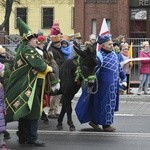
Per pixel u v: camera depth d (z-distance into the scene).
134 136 11.84
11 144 10.85
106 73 11.93
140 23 39.28
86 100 12.17
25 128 10.79
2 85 9.61
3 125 9.70
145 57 19.64
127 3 38.81
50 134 12.08
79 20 40.06
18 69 10.24
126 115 15.29
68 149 10.39
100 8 39.88
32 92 10.12
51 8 57.12
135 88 21.86
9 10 40.94
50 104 14.31
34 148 10.45
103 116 12.05
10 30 56.56
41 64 10.16
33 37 10.27
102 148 10.50
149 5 39.03
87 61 11.40
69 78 12.09
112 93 12.00
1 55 11.27
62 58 14.25
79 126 13.21
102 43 11.95
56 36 14.27
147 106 17.67
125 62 19.14
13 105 10.12
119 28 38.91
